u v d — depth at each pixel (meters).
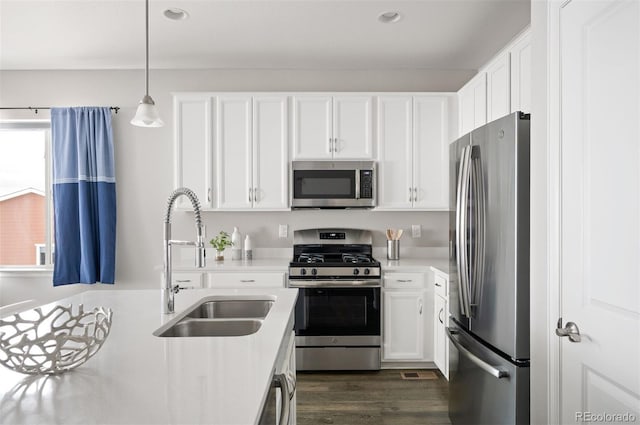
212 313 2.04
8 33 3.04
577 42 1.34
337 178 3.48
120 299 1.94
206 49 3.35
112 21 2.86
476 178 2.03
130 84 3.82
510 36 3.12
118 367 1.06
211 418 0.78
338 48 3.34
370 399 2.80
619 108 1.15
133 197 3.83
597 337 1.25
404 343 3.28
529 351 1.70
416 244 3.85
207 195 3.48
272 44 3.25
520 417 1.69
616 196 1.16
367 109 3.50
